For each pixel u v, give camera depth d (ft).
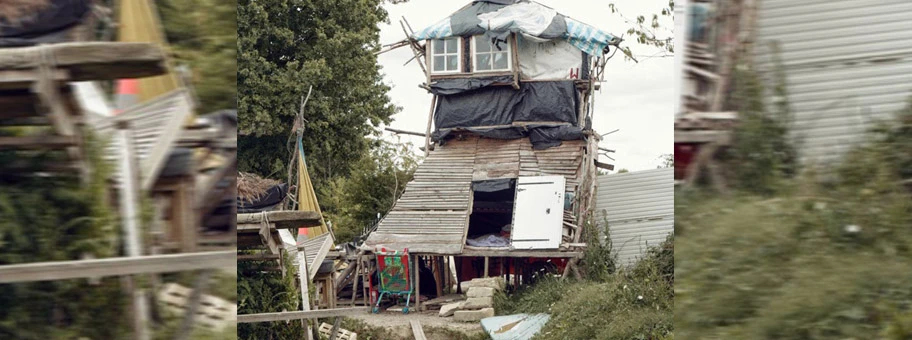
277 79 59.62
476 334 42.70
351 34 64.44
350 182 70.95
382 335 45.27
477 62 55.72
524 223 52.08
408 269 51.11
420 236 52.75
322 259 33.17
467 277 61.87
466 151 56.44
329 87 65.31
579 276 49.19
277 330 24.18
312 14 64.69
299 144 40.65
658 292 31.94
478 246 53.26
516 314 43.73
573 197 53.42
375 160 72.43
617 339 29.68
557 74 55.42
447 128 56.34
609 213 51.06
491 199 61.82
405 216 54.19
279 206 35.19
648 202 50.31
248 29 58.95
